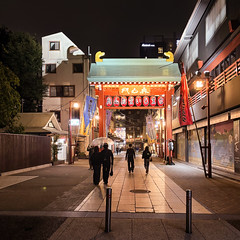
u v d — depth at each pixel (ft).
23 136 55.98
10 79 54.95
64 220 19.83
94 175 36.99
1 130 71.26
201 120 66.23
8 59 88.63
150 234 16.97
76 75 114.62
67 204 24.90
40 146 65.21
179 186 35.81
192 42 81.41
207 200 27.17
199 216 21.12
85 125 80.28
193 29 77.15
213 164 58.85
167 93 76.18
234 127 45.78
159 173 52.08
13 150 51.62
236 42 47.47
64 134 81.97
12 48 88.22
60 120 112.98
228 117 46.88
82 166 69.77
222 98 48.06
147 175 48.75
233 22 45.93
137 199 27.22
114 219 20.10
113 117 209.05
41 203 25.29
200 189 33.50
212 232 17.40
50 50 116.16
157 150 137.59
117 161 93.50
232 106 43.16
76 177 45.44
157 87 77.15
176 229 17.93
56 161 74.74
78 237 16.40
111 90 77.30
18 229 17.84
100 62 80.02
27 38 93.91
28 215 21.12
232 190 32.78
